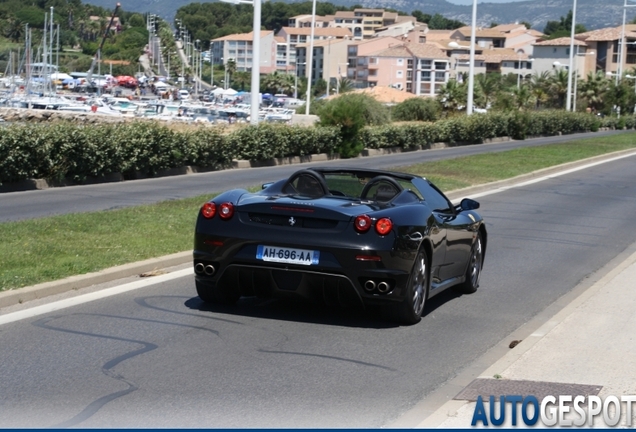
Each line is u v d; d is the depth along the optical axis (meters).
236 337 7.54
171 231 12.92
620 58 91.94
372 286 7.71
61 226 12.77
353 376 6.55
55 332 7.39
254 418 5.50
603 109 109.62
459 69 161.25
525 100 99.50
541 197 21.91
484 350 7.55
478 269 10.44
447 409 5.67
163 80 176.12
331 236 7.73
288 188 8.67
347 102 37.09
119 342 7.18
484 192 22.47
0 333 7.27
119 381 6.15
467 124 48.38
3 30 198.88
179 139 27.05
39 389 5.91
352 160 35.22
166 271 10.41
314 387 6.23
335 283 7.77
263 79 171.25
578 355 6.95
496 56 165.00
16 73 137.00
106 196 19.28
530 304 9.76
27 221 13.20
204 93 155.12
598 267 12.52
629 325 8.01
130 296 8.96
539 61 153.75
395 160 34.75
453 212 9.70
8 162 20.77
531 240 14.86
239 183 23.53
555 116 61.84
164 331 7.61
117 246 11.32
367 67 159.50
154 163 25.66
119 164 24.31
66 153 22.47
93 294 8.95
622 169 32.00
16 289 8.52
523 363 6.72
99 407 5.60
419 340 7.78
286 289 7.93
